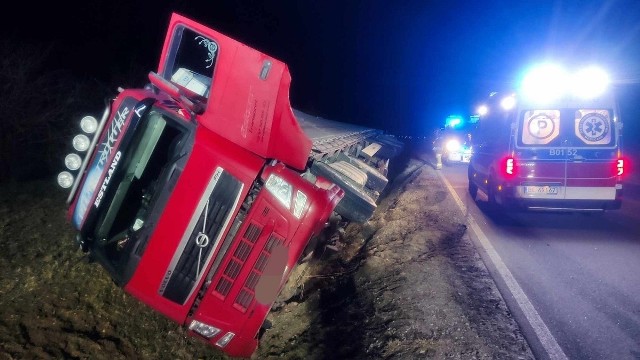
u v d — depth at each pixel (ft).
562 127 23.34
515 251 20.57
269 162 12.10
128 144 11.51
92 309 14.30
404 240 21.88
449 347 12.66
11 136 21.16
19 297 13.87
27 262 15.58
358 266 18.88
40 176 23.35
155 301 11.39
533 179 23.75
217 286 11.45
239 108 11.76
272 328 14.97
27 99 21.26
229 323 11.47
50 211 19.61
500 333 13.25
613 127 22.95
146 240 11.41
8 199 20.10
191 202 11.27
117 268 11.74
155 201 11.48
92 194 11.55
